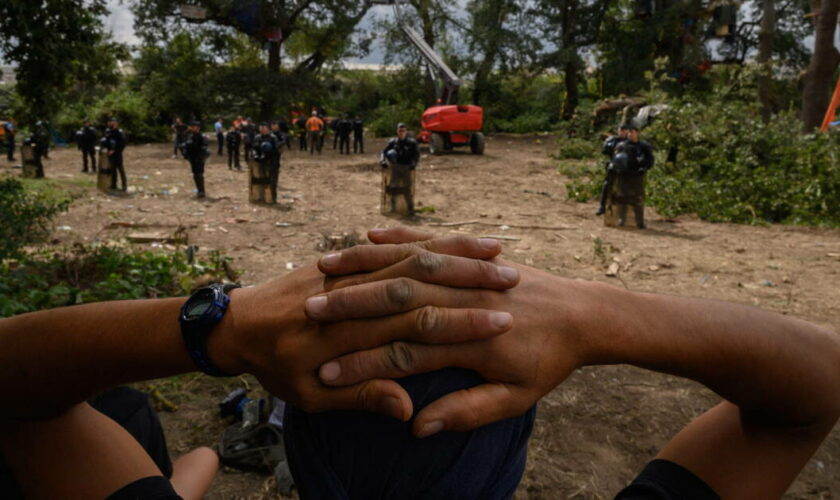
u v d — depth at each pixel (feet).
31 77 32.53
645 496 2.14
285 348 1.87
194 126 44.50
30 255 22.17
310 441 2.07
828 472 10.82
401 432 1.97
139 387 12.96
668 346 1.92
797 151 40.65
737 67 62.03
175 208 39.86
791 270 25.70
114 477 2.06
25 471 2.04
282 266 25.17
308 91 120.26
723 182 40.32
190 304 1.92
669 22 105.50
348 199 45.16
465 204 43.32
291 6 115.14
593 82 134.10
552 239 31.76
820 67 58.70
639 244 30.58
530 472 10.54
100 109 102.47
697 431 2.30
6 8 28.58
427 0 121.49
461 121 79.15
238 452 10.36
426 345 1.86
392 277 1.95
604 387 13.85
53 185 48.34
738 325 1.95
